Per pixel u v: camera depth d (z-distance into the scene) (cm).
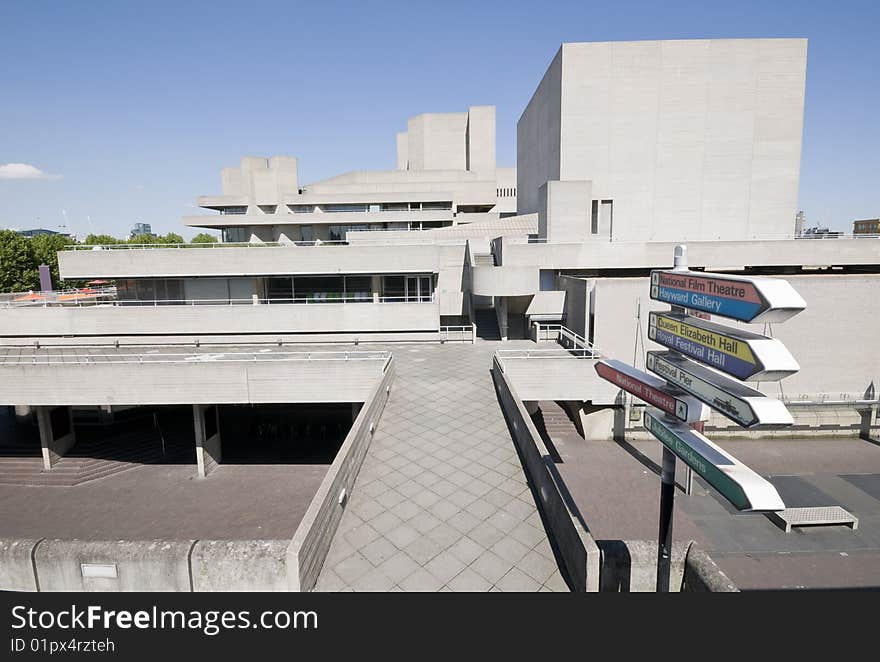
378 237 3712
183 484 1959
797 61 3500
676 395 528
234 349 2367
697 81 3556
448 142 6538
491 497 982
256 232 5503
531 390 1953
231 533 1584
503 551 816
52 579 721
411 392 1636
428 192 5312
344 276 2667
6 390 1842
